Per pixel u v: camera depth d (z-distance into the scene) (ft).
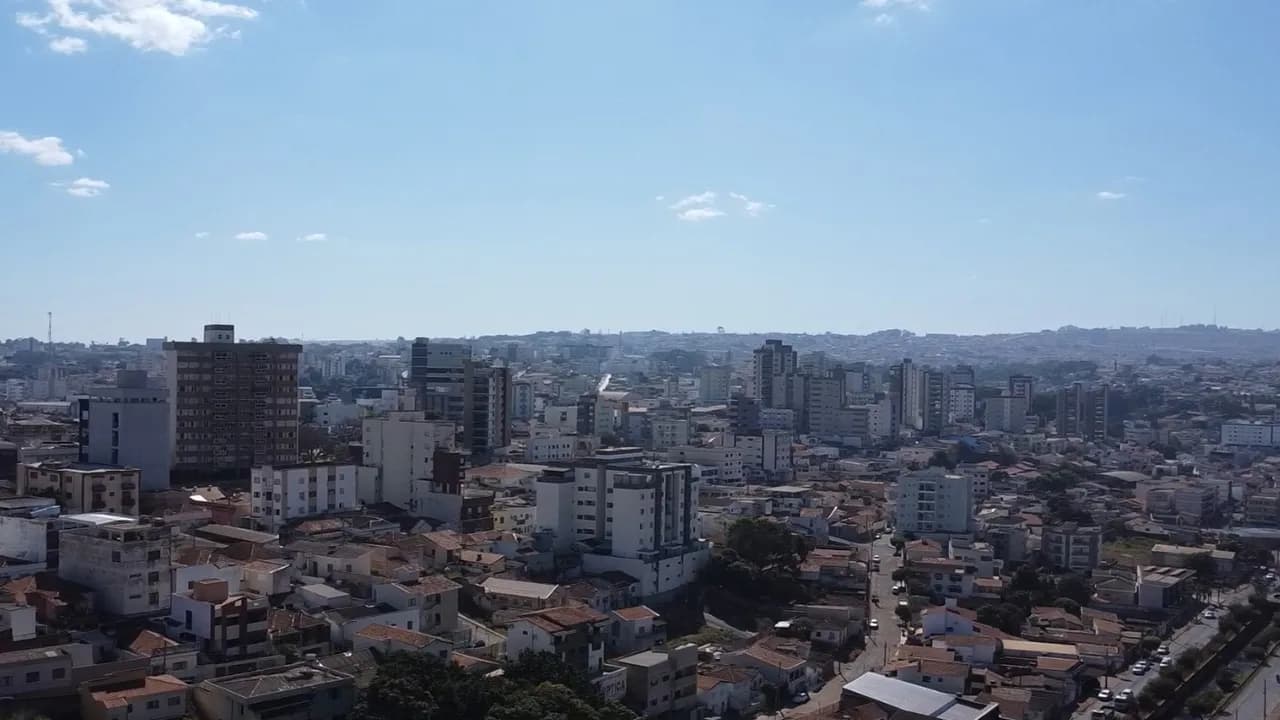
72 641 455.22
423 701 435.12
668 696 548.31
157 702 420.77
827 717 500.74
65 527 549.13
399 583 579.89
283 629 509.35
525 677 485.97
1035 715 570.46
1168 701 636.07
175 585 519.60
